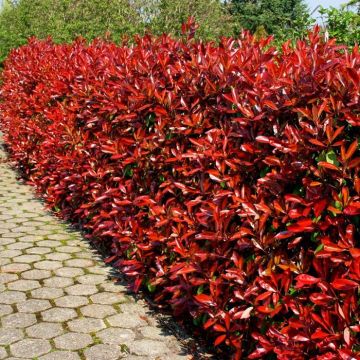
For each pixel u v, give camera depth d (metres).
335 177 2.54
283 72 3.04
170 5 17.61
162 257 4.05
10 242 5.77
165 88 4.27
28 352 3.56
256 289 3.03
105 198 5.21
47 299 4.38
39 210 7.14
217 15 20.14
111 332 3.88
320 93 2.79
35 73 8.05
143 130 4.40
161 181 4.23
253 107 3.12
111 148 4.71
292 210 2.70
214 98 3.65
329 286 2.53
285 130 2.80
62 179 6.41
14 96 9.55
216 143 3.41
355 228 2.54
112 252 5.14
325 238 2.49
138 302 4.41
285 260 2.87
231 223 3.44
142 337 3.83
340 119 2.62
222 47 3.84
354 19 6.84
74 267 5.12
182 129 3.76
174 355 3.61
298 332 2.72
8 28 22.70
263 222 2.95
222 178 3.30
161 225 4.03
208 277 3.46
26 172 8.64
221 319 3.37
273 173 2.88
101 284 4.75
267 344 2.93
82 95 5.59
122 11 17.34
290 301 2.78
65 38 16.78
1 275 4.84
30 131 7.87
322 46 3.29
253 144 3.10
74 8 17.92
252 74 3.40
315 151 2.72
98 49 6.44
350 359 2.35
